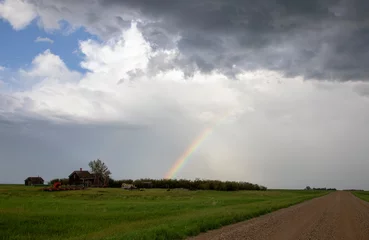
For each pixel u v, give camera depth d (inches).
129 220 1039.0
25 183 5462.6
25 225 903.1
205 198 2669.8
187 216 1055.6
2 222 924.0
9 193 2529.5
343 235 753.6
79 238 685.9
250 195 3511.3
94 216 1123.3
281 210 1485.0
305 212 1395.2
